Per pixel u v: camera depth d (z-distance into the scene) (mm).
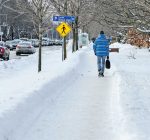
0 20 115312
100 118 13000
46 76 21078
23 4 30547
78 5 49500
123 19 18359
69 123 12352
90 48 73062
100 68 24797
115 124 11891
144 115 12180
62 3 42156
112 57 43000
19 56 57406
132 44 57844
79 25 53844
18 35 122000
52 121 12539
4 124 10531
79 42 73812
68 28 30625
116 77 22797
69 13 50031
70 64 29344
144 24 17828
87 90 18953
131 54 44812
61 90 18703
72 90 18891
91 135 11062
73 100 16203
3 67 33719
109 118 12945
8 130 10508
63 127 11875
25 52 59594
